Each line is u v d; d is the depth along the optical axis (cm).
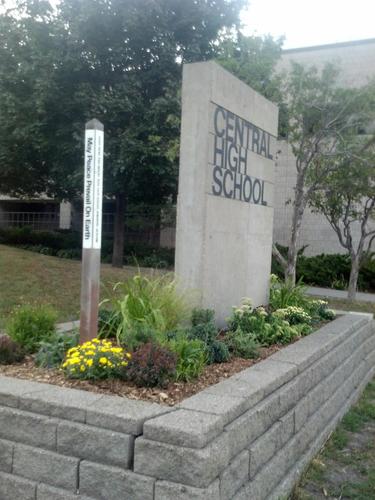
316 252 2114
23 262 1326
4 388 380
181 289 629
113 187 1689
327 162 1284
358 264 1486
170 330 534
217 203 663
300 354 540
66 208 2986
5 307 984
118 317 548
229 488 323
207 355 498
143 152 1455
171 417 329
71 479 330
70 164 1616
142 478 309
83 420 339
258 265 809
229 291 707
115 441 322
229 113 689
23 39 1546
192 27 1588
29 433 349
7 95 1510
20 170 1839
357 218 1533
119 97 1481
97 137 454
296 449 444
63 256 2244
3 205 3350
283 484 399
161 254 2253
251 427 365
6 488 346
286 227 2159
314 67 1241
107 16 1452
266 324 641
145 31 1519
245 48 1327
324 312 861
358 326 792
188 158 642
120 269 1594
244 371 460
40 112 1455
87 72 1523
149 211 2222
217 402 363
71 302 1066
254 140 775
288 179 2147
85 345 431
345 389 638
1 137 1627
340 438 540
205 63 638
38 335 526
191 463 299
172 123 1371
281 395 426
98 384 408
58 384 409
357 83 1981
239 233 733
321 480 446
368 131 1380
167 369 411
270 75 1332
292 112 1212
